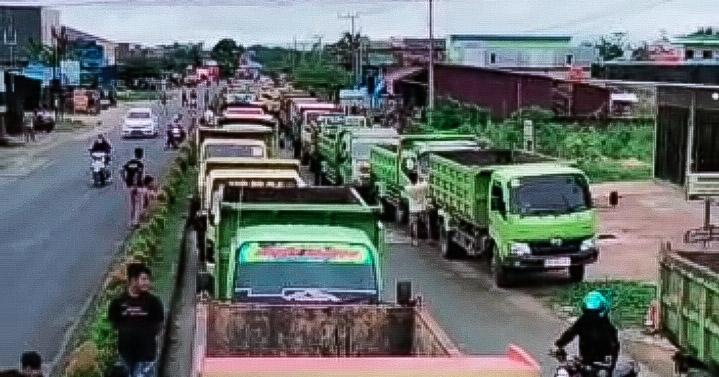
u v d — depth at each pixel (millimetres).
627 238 26297
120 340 12594
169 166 41094
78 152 51125
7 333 16875
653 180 37438
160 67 146875
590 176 38656
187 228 26672
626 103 58938
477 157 27281
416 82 66625
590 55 90875
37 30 108312
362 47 96375
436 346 9523
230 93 89625
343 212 15430
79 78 99375
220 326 11406
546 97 59875
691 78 32250
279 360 6414
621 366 12539
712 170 33094
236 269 12883
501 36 90000
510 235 21078
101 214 30000
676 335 13758
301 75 103062
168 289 19188
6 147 53938
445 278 22453
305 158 46375
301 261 12969
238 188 19016
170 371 14539
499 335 17312
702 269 12805
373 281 12906
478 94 61938
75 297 19453
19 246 24875
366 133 35281
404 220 30062
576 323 12477
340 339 11578
